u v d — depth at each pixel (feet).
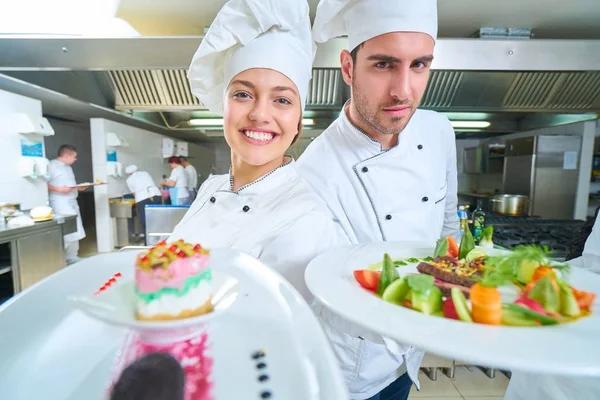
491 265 2.24
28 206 11.37
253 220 2.56
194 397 1.17
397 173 3.15
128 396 1.01
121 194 17.12
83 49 7.40
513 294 1.96
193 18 8.07
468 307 1.58
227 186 3.14
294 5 2.35
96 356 1.43
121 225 16.29
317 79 8.48
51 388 1.26
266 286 1.87
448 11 7.52
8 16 8.03
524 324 1.49
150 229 8.62
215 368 1.31
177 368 1.15
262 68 2.31
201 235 2.68
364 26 2.53
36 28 8.39
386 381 3.01
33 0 7.68
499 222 8.70
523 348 1.22
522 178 12.30
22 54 7.39
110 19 8.15
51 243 9.55
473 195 14.08
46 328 1.53
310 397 1.11
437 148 3.63
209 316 1.55
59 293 1.78
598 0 6.96
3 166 10.41
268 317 1.60
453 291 1.64
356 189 3.12
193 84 3.09
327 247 2.44
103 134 15.43
